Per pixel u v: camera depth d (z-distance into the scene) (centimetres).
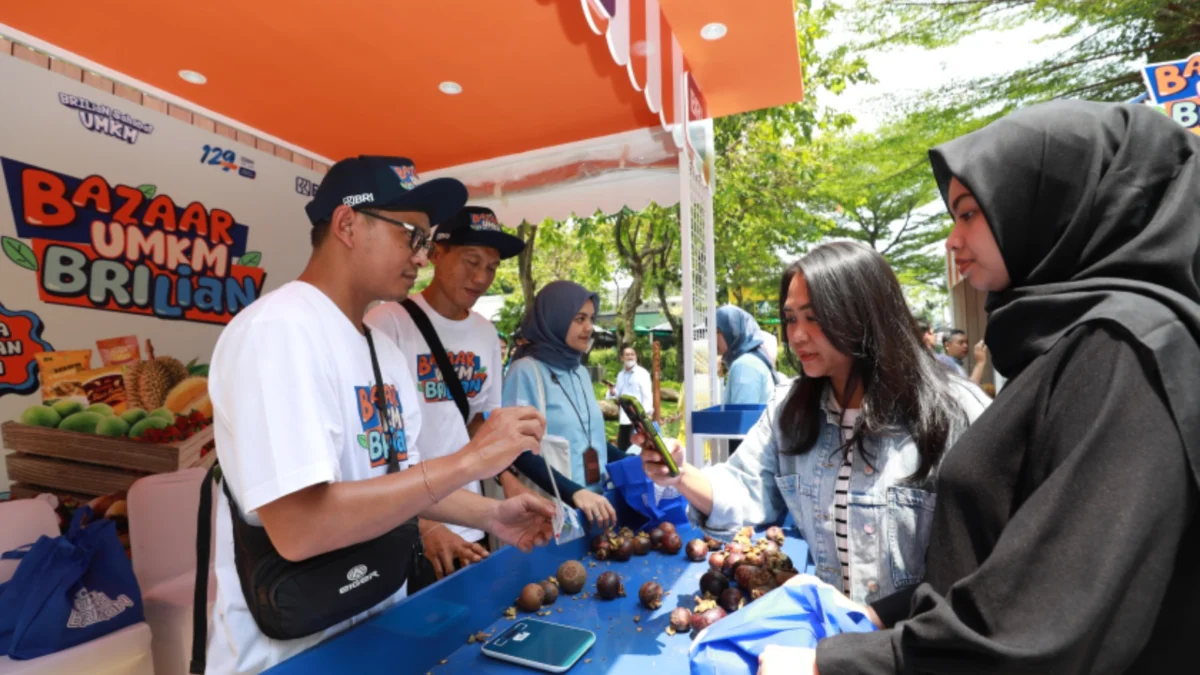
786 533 195
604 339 1355
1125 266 76
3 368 226
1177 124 82
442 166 371
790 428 142
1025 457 78
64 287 243
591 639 126
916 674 70
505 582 147
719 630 95
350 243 123
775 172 1201
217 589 114
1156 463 62
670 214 1082
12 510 212
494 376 259
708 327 400
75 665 181
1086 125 83
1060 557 63
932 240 1483
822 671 75
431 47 230
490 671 118
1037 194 85
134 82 258
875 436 125
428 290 249
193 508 250
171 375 281
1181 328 69
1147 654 70
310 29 218
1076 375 72
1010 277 91
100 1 200
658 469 151
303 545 98
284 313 106
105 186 254
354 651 107
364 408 122
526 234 1106
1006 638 63
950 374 126
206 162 293
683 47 282
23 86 227
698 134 333
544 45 230
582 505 182
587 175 337
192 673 117
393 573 116
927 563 86
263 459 97
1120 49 1165
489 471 105
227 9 203
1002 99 1252
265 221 322
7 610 180
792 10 247
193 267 290
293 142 333
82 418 249
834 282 121
